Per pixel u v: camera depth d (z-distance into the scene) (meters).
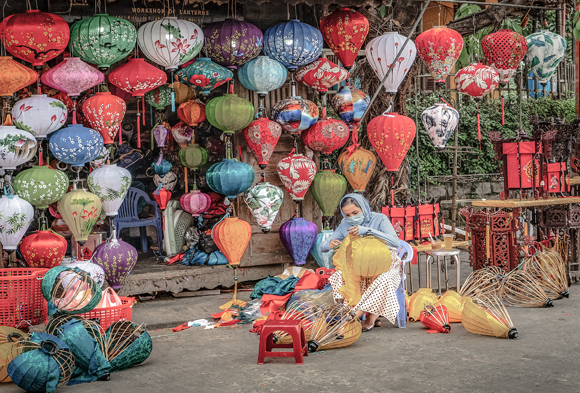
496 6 7.62
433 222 5.96
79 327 3.79
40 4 5.43
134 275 6.00
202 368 3.93
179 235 6.89
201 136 7.25
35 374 3.43
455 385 3.40
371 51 5.96
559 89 13.19
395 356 4.02
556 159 6.35
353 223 4.81
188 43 5.25
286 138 6.59
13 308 4.27
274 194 5.97
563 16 8.04
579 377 3.47
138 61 5.28
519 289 5.48
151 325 5.14
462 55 9.26
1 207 4.64
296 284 5.07
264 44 5.85
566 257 6.25
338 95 6.36
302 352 4.05
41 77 5.03
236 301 5.62
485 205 6.11
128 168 7.80
